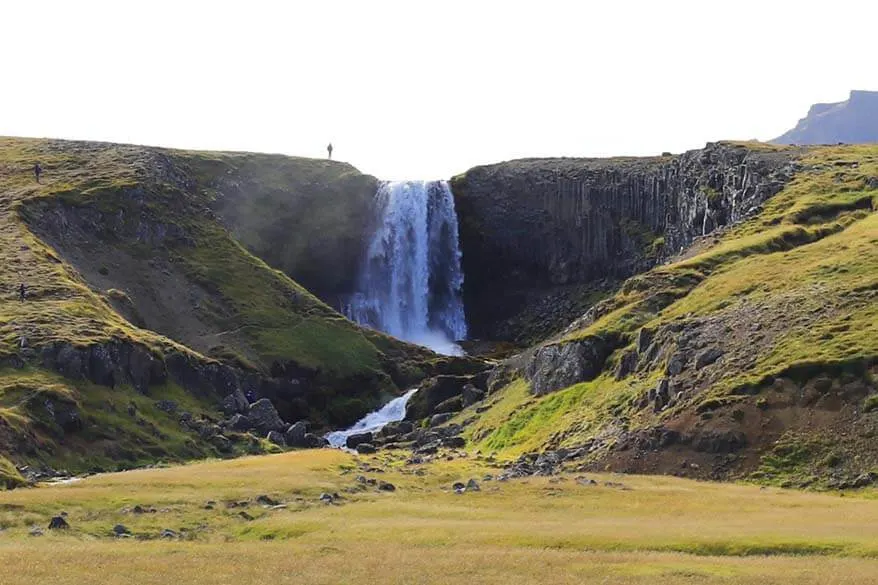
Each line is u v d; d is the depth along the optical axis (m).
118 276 165.12
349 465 79.62
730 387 78.62
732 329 90.38
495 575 41.75
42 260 147.25
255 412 132.50
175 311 163.38
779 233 119.94
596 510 58.09
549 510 58.66
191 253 179.75
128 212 177.00
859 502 58.72
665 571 41.75
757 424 74.06
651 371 94.56
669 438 76.75
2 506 57.25
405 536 51.22
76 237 167.62
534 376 115.25
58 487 67.75
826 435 70.62
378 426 145.50
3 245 149.75
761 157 158.62
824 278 95.69
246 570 43.19
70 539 51.22
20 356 111.81
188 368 133.62
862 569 40.81
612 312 115.62
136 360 123.69
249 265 181.50
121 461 104.75
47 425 101.06
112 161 198.25
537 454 90.38
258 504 61.22
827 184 136.38
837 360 75.25
